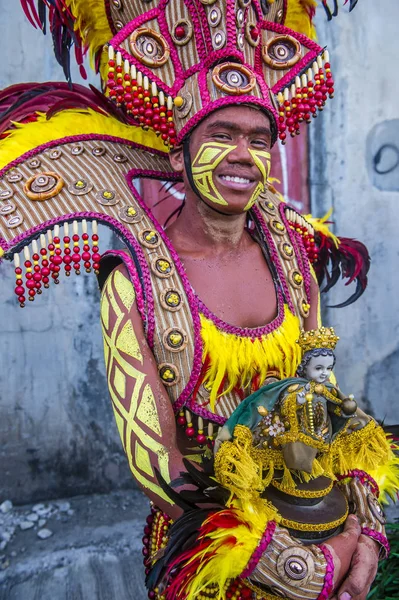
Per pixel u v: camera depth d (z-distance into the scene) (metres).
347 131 2.79
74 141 1.14
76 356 2.66
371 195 2.86
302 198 2.79
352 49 2.74
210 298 1.07
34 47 2.44
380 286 2.94
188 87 1.00
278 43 1.10
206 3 0.97
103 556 2.31
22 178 1.06
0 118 1.17
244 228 1.21
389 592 1.64
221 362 1.01
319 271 1.53
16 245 0.98
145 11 1.04
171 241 1.12
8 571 2.21
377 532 0.99
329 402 0.92
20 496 2.66
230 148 0.97
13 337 2.57
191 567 0.91
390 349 3.00
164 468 0.96
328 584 0.87
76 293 2.62
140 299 1.00
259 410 0.89
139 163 1.16
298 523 0.91
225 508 0.90
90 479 2.75
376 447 0.97
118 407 0.99
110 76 1.01
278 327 1.09
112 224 1.03
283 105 1.11
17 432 2.63
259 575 0.87
